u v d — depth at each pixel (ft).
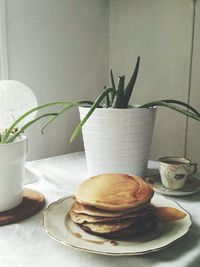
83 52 2.57
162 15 2.42
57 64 2.37
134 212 1.02
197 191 1.52
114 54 2.80
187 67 2.33
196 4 2.22
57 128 2.45
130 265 0.92
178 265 0.91
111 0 2.72
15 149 1.20
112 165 1.60
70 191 1.53
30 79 2.20
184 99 2.38
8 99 1.51
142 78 2.63
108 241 0.99
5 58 2.01
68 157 2.26
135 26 2.60
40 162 2.11
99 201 1.02
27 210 1.26
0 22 1.96
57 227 1.06
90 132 1.58
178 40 2.35
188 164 1.52
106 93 1.52
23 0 2.08
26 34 2.13
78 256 0.96
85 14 2.53
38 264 0.92
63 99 2.46
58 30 2.34
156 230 1.06
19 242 1.05
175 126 2.48
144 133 1.58
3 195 1.22
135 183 1.16
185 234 1.02
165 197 1.38
